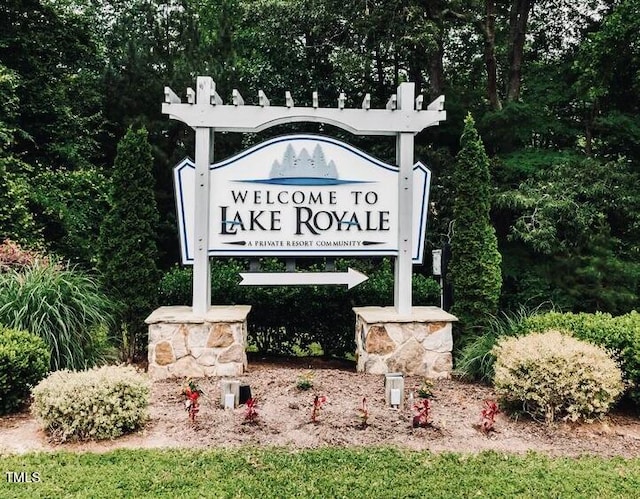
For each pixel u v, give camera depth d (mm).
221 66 11727
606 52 9914
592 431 4484
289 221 6184
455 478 3566
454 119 11562
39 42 11625
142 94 11672
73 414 4062
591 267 8836
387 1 11148
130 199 6457
